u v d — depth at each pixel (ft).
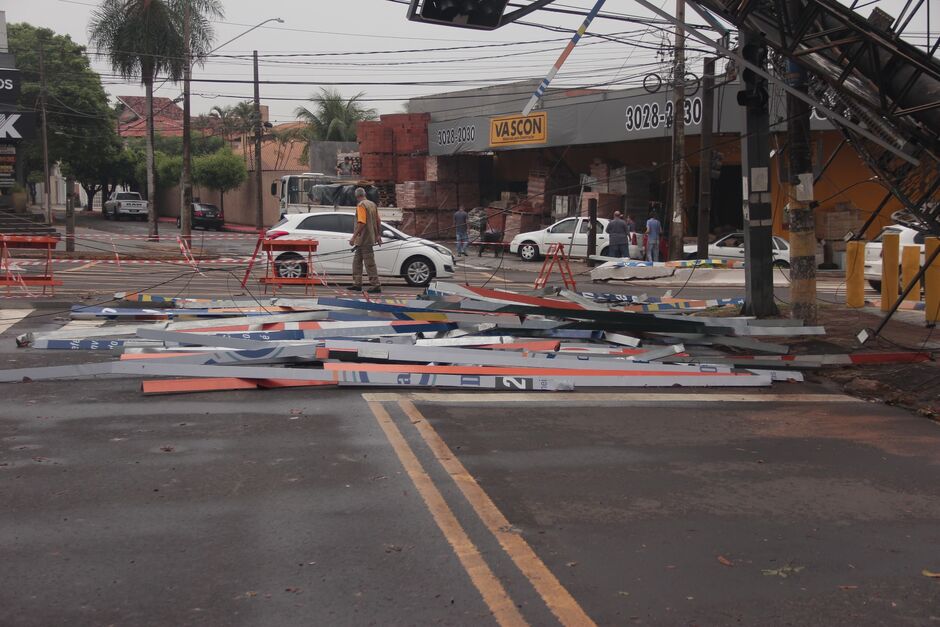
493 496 18.56
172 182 222.89
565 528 16.83
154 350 30.76
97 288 55.16
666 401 28.27
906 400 28.58
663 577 14.67
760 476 20.49
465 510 17.66
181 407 25.70
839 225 94.48
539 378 29.14
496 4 37.47
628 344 35.42
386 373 28.60
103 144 208.23
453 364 30.73
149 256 90.27
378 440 22.58
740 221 110.73
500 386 28.94
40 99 190.29
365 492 18.60
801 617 13.34
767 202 44.45
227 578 14.30
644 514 17.74
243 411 25.34
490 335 36.14
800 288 41.50
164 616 12.96
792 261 41.75
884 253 49.93
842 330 41.70
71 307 44.47
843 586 14.49
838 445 23.45
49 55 197.98
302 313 37.40
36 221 126.41
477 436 23.31
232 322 36.65
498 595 13.83
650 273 77.46
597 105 104.73
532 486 19.33
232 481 19.20
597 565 15.11
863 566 15.35
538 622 12.98
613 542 16.19
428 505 17.87
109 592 13.73
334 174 177.88
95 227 173.06
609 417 25.94
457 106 147.43
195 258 90.68
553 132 111.24
